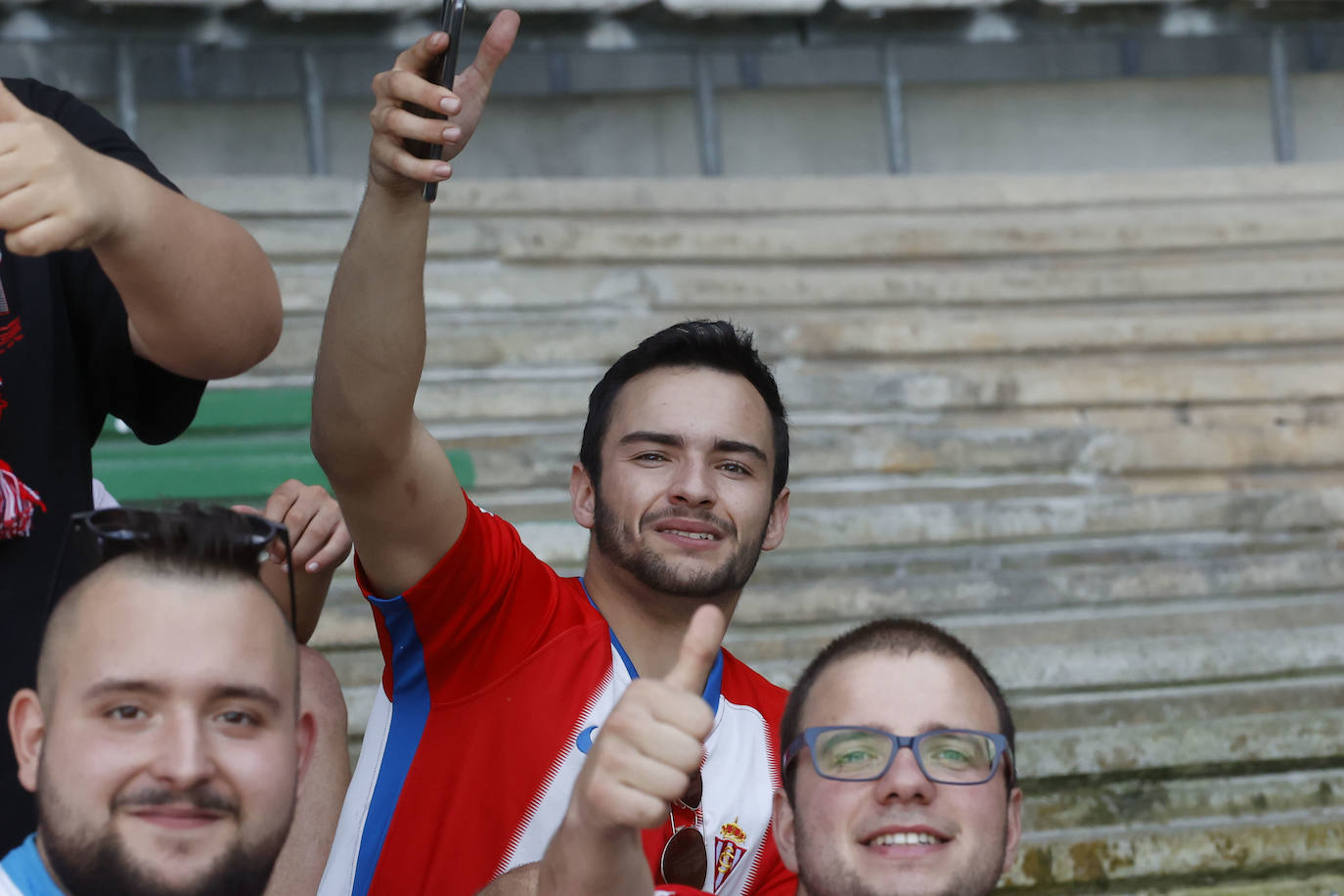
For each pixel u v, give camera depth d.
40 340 2.07
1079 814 4.23
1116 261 8.30
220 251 1.89
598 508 2.76
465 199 8.02
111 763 1.55
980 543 5.89
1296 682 4.83
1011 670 4.70
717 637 1.64
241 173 9.27
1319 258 8.32
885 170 9.97
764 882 2.72
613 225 8.07
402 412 2.39
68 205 1.65
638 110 9.80
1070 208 8.77
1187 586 5.50
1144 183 8.84
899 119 9.38
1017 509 5.93
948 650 2.09
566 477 5.93
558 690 2.63
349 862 2.57
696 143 9.82
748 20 9.17
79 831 1.54
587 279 7.47
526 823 2.54
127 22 8.30
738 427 2.71
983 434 6.47
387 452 2.41
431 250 7.52
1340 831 4.09
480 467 5.84
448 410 6.36
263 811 1.59
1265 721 4.38
